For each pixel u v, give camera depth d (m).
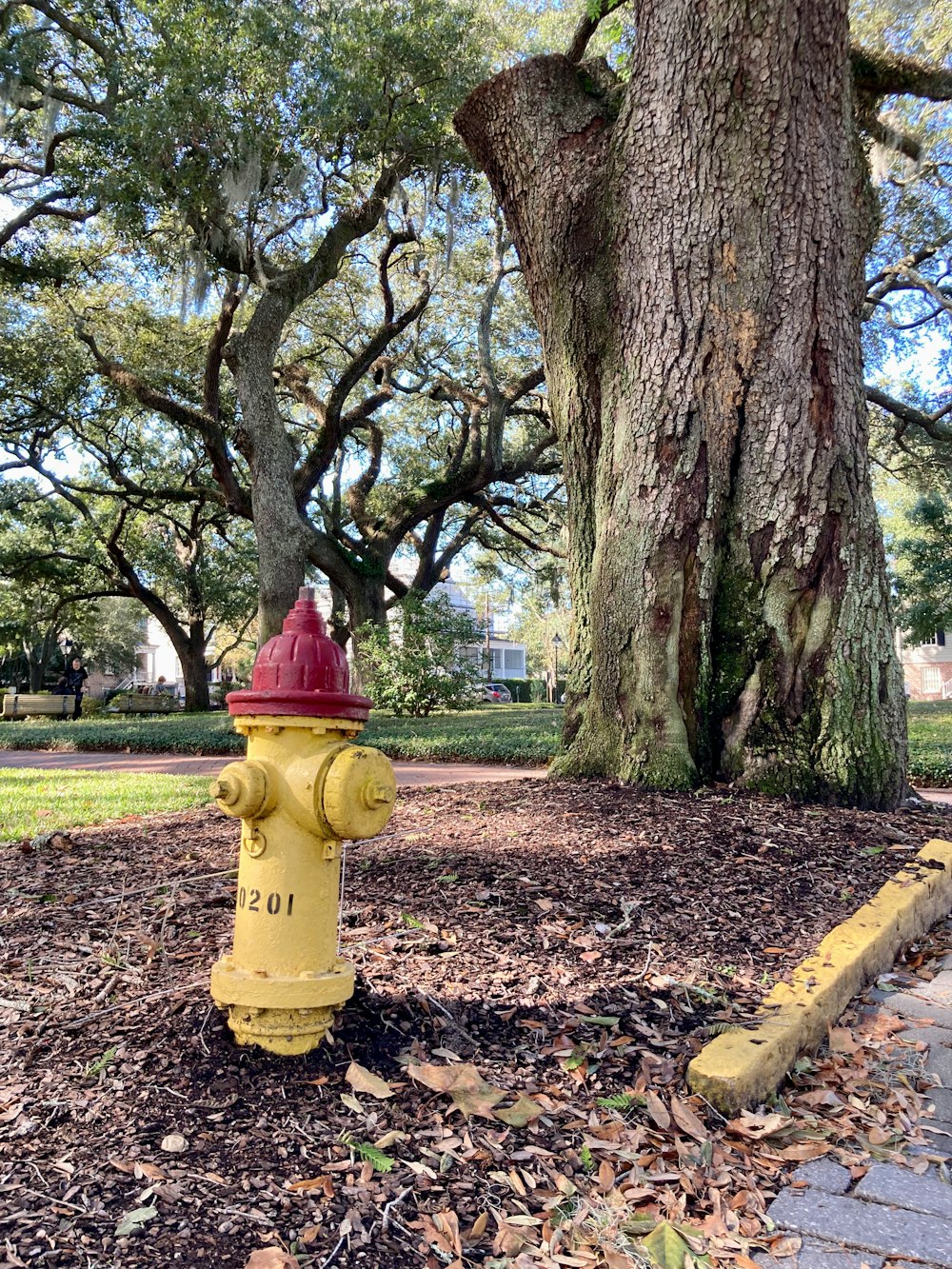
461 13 14.12
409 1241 2.04
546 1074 2.77
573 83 6.80
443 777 10.27
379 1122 2.43
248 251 15.41
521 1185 2.28
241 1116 2.40
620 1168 2.42
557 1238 2.10
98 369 21.25
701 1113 2.68
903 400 21.28
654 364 5.96
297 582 15.78
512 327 23.44
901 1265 2.14
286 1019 2.63
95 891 4.41
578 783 6.10
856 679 5.74
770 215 5.78
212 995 2.72
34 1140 2.27
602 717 6.25
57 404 23.45
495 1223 2.15
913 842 5.02
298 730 2.65
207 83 12.29
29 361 21.86
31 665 45.47
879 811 5.58
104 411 24.83
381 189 15.96
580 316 6.40
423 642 19.69
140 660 70.44
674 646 5.92
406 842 5.09
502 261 19.14
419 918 3.80
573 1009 3.13
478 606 59.50
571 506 6.79
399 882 4.30
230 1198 2.09
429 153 15.19
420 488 23.34
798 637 5.81
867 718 5.74
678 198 5.90
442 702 19.70
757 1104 2.80
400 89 14.27
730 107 5.75
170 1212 2.03
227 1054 2.65
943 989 3.78
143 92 13.05
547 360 6.80
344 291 22.69
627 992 3.27
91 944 3.60
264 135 13.29
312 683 2.66
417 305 20.25
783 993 3.31
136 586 31.28
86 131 13.46
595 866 4.42
